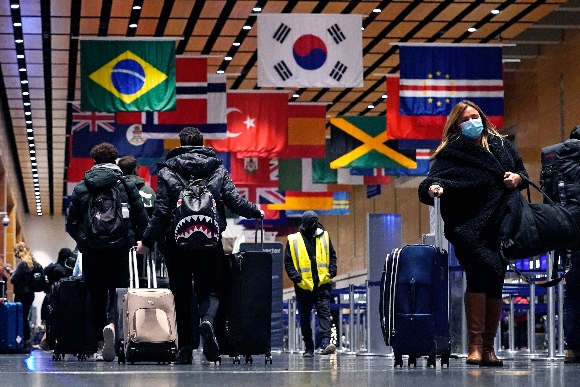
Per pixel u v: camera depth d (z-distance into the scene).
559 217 6.77
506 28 25.80
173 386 4.41
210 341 7.55
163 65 19.86
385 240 13.80
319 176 32.41
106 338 8.48
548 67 27.80
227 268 8.03
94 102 19.62
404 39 27.08
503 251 6.71
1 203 38.38
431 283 6.97
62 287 9.62
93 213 8.80
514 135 30.41
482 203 6.84
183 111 22.06
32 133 38.47
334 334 13.02
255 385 4.49
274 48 18.47
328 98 34.12
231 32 26.03
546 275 10.70
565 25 25.83
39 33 25.14
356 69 18.61
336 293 17.92
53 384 4.66
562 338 11.59
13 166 44.75
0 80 29.97
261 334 7.95
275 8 23.89
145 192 10.19
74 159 26.67
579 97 25.86
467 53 20.39
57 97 32.41
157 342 7.98
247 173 31.25
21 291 17.91
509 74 30.64
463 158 6.86
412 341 6.95
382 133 26.69
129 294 8.17
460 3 23.47
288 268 12.71
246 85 32.56
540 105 28.31
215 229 7.55
